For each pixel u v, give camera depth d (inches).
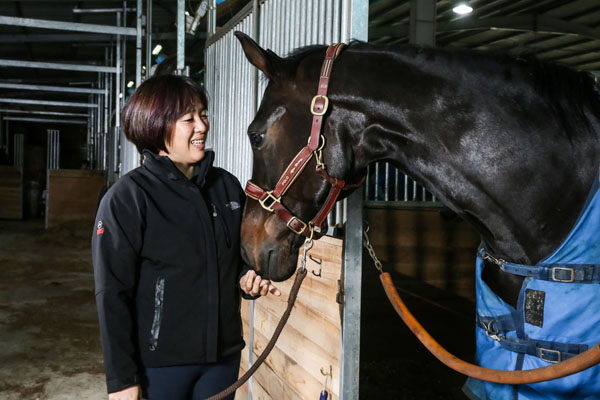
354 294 60.1
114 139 365.4
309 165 50.9
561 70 48.8
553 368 40.3
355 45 53.6
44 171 692.7
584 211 44.3
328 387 64.8
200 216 52.9
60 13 341.4
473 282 135.6
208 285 52.4
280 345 80.9
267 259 53.3
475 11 249.0
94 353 143.8
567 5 236.1
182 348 51.5
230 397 55.2
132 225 49.5
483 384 51.7
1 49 431.5
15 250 330.6
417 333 50.8
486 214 49.1
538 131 47.1
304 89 51.4
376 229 131.4
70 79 538.6
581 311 43.9
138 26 239.6
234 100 112.3
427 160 50.3
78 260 297.4
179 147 52.9
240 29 109.8
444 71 49.6
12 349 145.6
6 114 700.7
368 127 50.9
